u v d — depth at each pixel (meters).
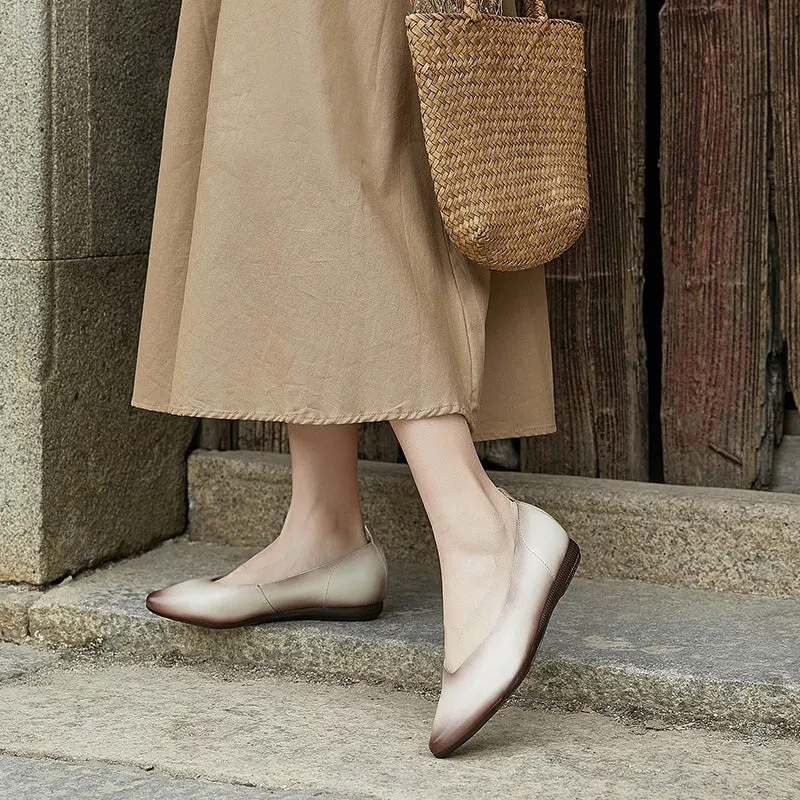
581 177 1.63
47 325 1.91
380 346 1.47
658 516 1.94
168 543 2.23
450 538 1.50
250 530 2.21
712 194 1.97
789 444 2.01
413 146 1.53
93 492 2.04
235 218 1.53
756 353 1.97
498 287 1.75
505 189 1.48
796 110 1.91
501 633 1.46
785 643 1.68
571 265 2.06
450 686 1.46
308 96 1.48
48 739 1.55
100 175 1.99
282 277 1.51
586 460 2.09
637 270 2.03
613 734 1.55
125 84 2.03
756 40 1.92
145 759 1.48
